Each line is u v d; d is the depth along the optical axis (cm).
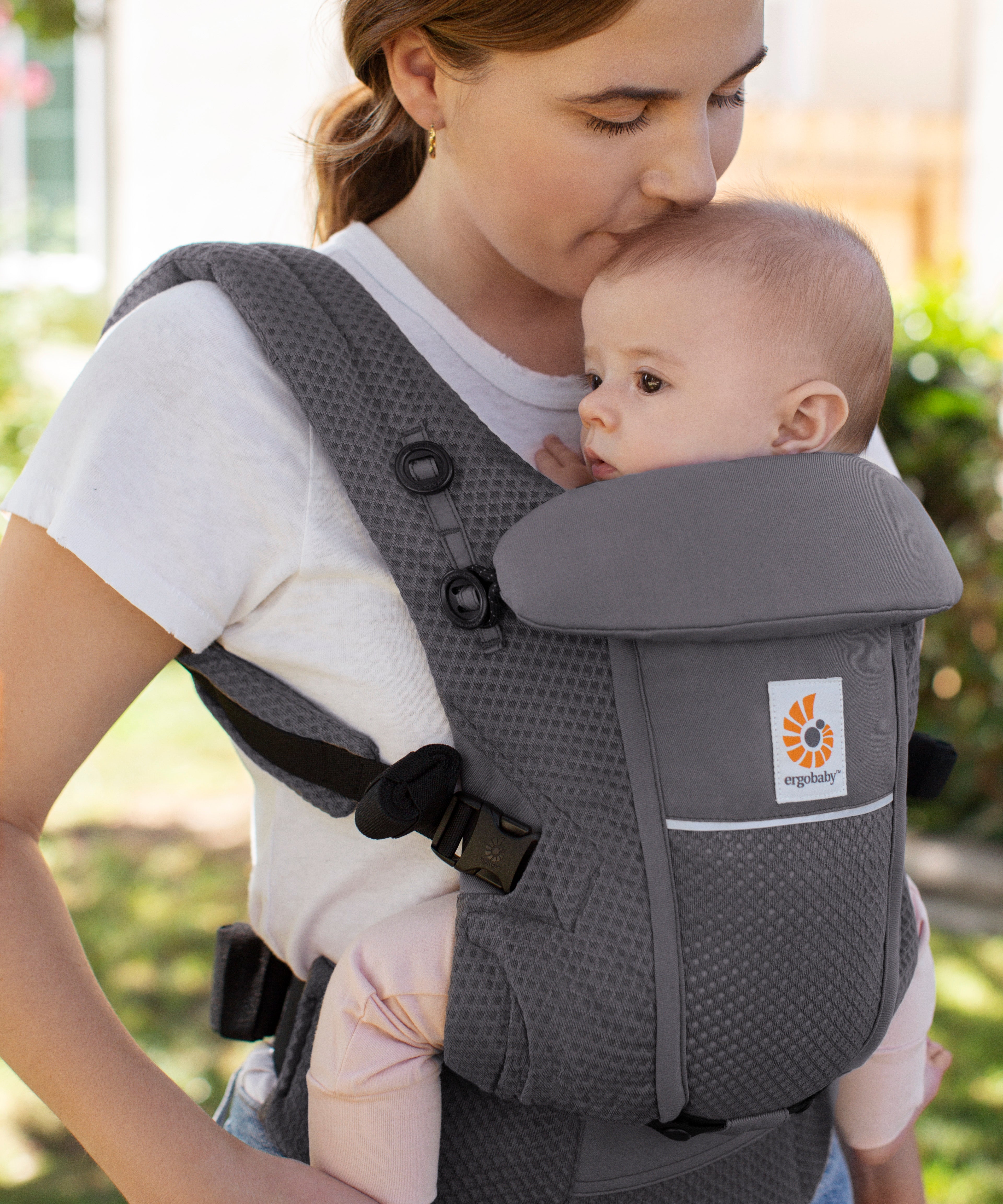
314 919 111
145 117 779
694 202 108
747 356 112
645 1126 103
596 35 97
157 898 379
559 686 98
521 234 111
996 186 616
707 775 96
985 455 434
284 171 749
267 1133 119
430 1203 104
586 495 99
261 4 744
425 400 103
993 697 435
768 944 96
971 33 865
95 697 101
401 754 104
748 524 98
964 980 355
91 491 97
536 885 96
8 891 95
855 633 102
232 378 101
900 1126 126
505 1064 97
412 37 110
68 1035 93
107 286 834
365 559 102
